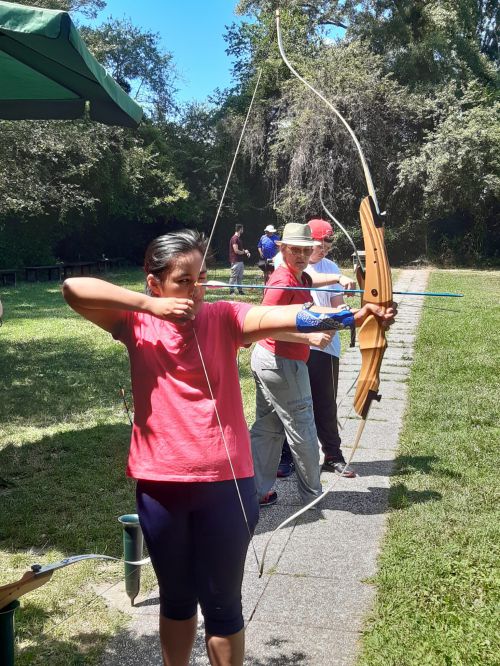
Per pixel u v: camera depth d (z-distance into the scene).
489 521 4.02
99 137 20.44
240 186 28.23
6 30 3.29
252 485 2.22
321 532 4.02
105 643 2.99
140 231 28.06
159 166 27.17
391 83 25.06
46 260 22.62
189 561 2.19
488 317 12.23
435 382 7.63
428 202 25.39
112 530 4.13
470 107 26.28
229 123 27.89
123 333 2.27
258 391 4.23
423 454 5.29
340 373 8.29
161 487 2.15
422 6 28.03
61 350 9.99
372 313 2.18
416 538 3.82
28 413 6.81
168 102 31.38
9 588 1.96
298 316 2.15
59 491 4.75
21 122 13.89
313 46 26.23
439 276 22.12
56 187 19.75
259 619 3.14
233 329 2.22
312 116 24.62
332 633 3.03
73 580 3.52
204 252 2.22
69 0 19.02
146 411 2.18
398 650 2.83
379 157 25.23
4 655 2.12
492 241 27.12
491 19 32.25
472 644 2.86
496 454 5.27
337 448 4.95
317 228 4.60
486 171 24.73
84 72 4.07
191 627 2.28
